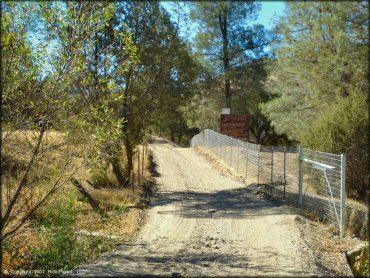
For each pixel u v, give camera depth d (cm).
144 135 1780
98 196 1269
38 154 632
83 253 746
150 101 1677
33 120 612
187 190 1634
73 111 673
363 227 962
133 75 1586
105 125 716
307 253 754
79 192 1047
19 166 677
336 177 1059
